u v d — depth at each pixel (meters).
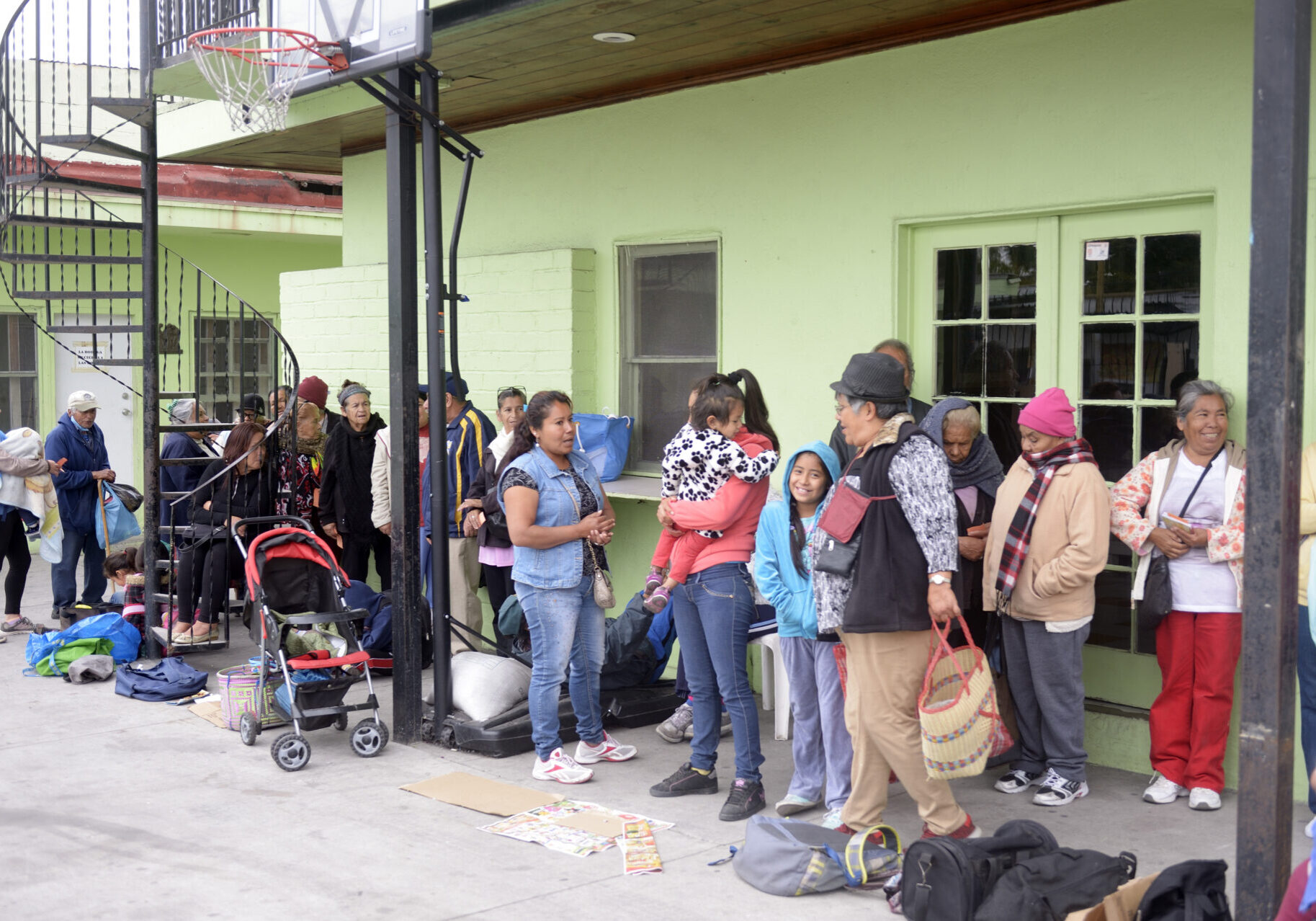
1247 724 3.11
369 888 4.21
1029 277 5.68
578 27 5.82
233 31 5.85
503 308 7.83
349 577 8.09
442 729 5.88
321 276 9.14
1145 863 4.35
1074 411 5.42
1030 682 5.11
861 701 4.20
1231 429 4.97
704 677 5.09
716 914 4.00
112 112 7.72
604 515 5.39
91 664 7.20
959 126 5.76
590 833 4.69
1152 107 5.13
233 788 5.28
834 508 4.20
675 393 7.24
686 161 6.96
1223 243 4.95
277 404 8.52
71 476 8.60
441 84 6.99
